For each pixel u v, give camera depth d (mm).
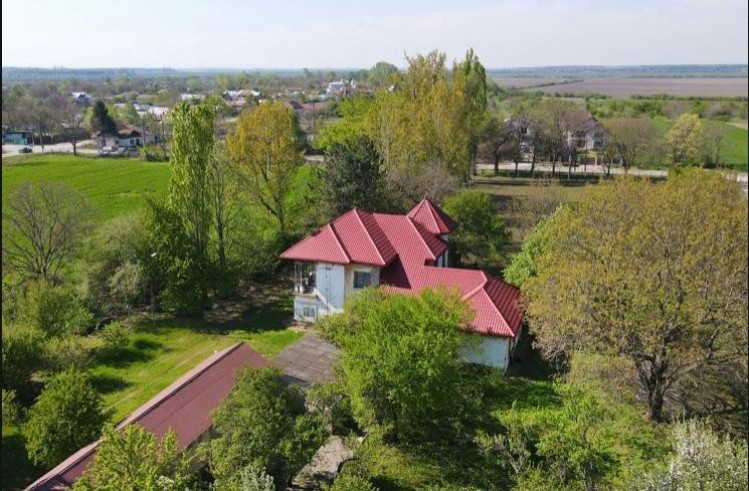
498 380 28047
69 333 33469
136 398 28641
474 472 22031
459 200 45062
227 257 41750
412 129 57125
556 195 47844
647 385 24484
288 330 36500
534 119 88562
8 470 23094
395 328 23094
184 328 37156
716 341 23609
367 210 47250
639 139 81188
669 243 24516
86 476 16781
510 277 35406
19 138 144500
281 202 50781
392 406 23016
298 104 187875
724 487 15281
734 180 36125
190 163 38688
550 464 20000
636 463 19875
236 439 19406
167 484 16141
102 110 142500
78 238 41219
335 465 22531
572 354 27125
